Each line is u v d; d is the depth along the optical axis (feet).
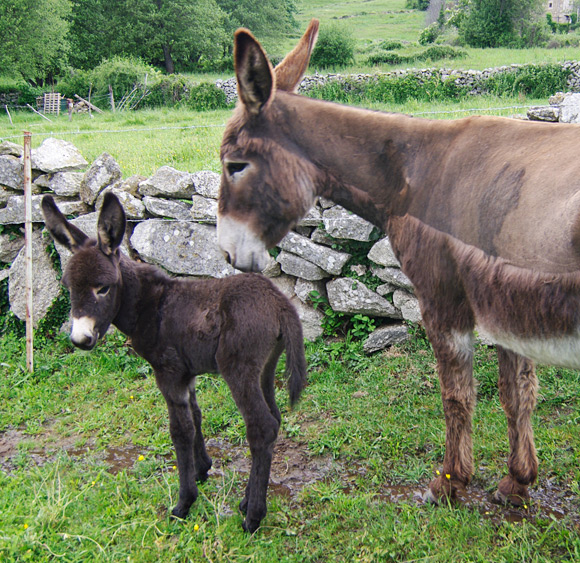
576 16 171.53
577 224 6.20
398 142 8.41
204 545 8.96
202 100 68.28
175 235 16.70
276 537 9.26
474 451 11.09
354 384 14.01
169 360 9.87
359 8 240.94
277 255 16.30
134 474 11.23
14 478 10.97
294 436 12.27
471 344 8.64
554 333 6.72
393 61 97.14
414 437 11.69
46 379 15.35
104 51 124.26
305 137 8.48
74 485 10.74
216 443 12.26
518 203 7.00
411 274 8.55
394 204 8.60
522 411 9.24
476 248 7.50
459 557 8.50
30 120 72.18
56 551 8.87
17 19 97.71
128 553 8.96
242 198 8.41
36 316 17.44
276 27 152.87
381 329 15.21
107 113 71.31
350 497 10.08
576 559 8.17
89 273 9.35
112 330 16.56
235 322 9.30
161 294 10.16
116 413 13.46
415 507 9.66
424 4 224.53
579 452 10.64
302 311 15.97
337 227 15.24
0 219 18.33
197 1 126.72
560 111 19.07
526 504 9.53
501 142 7.63
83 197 17.76
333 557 8.73
